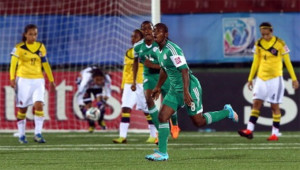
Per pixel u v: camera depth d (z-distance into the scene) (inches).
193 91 1144.8
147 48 1437.0
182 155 1256.8
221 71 1956.2
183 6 1999.3
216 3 1995.6
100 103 1951.3
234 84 1948.8
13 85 1566.2
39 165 1101.1
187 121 1956.2
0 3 2054.6
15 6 2058.3
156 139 1515.7
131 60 1605.6
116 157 1225.4
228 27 1993.1
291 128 1932.8
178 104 1139.9
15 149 1412.4
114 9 2022.6
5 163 1136.8
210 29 1995.6
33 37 1571.1
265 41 1668.3
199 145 1496.1
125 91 1595.7
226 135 1815.9
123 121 1583.4
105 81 1956.2
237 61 1987.0
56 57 2041.1
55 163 1129.4
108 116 1995.6
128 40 2000.5
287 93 1935.3
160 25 1117.1
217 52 1993.1
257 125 1947.6
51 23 2049.7
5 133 1939.0
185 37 1998.0
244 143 1552.7
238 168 1042.1
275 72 1656.0
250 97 1943.9
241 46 1987.0
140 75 1615.4
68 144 1542.8
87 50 2037.4
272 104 1662.2
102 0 2030.0
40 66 1590.8
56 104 2000.5
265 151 1338.6
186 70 1106.1
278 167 1058.7
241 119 1945.1
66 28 2048.5
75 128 1993.1
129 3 1985.7
